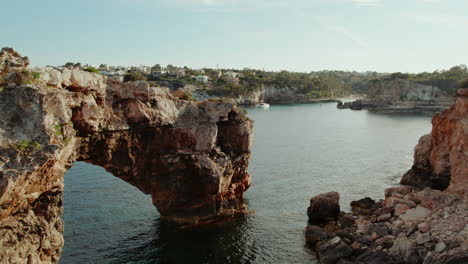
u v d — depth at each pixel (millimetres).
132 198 50875
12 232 24766
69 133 29000
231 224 43219
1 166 23344
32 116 25938
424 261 30859
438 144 53594
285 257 35719
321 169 70000
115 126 36312
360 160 78312
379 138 109000
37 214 27156
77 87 32312
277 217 45344
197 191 43781
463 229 34531
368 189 57094
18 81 26328
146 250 36625
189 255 35875
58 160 27062
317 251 36281
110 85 36312
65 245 37031
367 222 39812
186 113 44344
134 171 40312
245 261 35031
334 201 44188
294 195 53906
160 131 41656
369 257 32719
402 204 42094
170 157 42344
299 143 102000
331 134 119500
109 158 37250
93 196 51438
